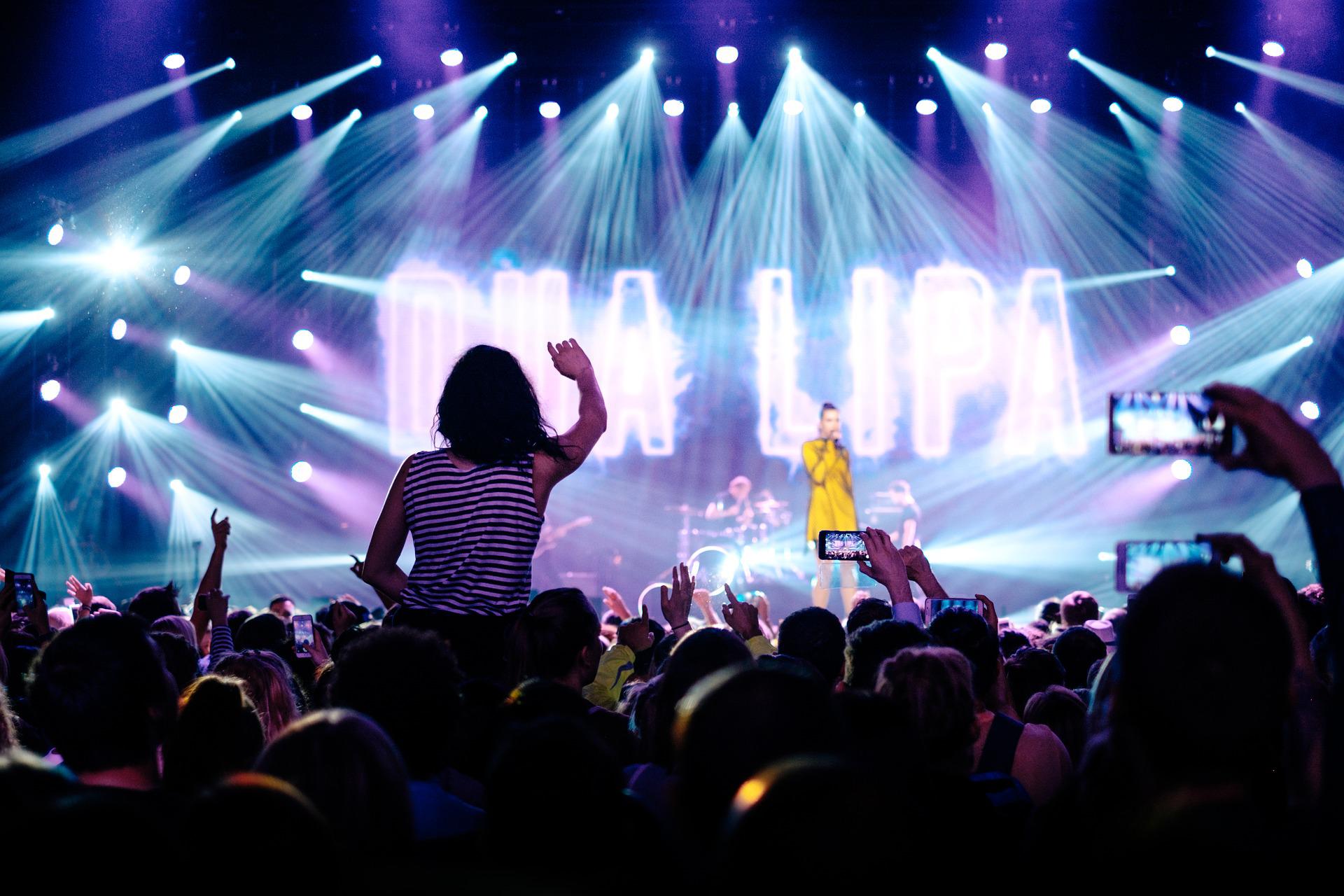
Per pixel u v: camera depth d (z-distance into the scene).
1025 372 16.61
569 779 1.91
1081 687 5.01
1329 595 1.83
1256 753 1.66
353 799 2.08
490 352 3.60
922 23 14.05
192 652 3.93
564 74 15.09
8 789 1.66
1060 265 16.44
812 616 3.75
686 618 4.62
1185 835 1.51
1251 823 1.59
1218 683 1.61
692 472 17.33
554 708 2.90
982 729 3.62
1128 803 1.73
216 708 2.87
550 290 16.81
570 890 1.56
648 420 17.06
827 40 14.28
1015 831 2.86
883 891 1.29
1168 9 13.66
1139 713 1.67
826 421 15.07
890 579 4.16
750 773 1.67
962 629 3.73
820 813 1.32
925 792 2.53
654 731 2.87
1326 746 1.75
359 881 1.46
